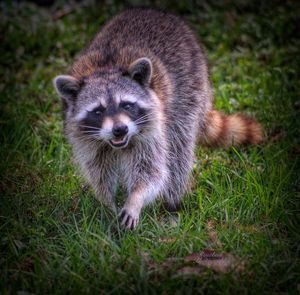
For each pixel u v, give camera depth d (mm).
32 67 14578
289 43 14742
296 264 7996
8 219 9234
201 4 16297
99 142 9391
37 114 12594
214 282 7738
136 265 8047
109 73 9297
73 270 8109
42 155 11289
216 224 9266
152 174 9500
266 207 9367
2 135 11789
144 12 10969
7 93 13352
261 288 7586
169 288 7660
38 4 17641
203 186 10305
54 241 8961
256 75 13578
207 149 11453
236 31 15133
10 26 15766
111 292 7594
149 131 9328
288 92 12758
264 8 15984
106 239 8656
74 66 10078
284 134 11359
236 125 11289
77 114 9258
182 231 8914
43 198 10016
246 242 8500
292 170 10031
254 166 10570
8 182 10516
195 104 10547
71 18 16234
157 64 9852
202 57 11008
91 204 9703
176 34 10641
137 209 9211
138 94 9180
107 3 16625
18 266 8328
